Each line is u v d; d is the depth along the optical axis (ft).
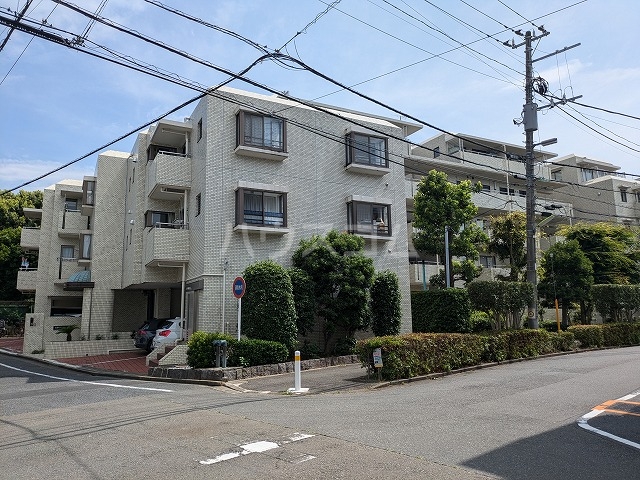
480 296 55.62
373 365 40.50
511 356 52.11
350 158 64.03
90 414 28.02
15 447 21.21
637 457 18.45
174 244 59.26
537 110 58.03
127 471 17.71
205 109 57.57
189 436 22.24
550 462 17.83
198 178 58.90
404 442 20.44
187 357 47.16
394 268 65.62
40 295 92.73
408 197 88.53
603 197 127.75
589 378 37.42
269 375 44.68
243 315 50.39
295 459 18.42
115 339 75.31
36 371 54.19
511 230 81.76
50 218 96.07
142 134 71.92
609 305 73.67
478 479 16.07
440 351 44.47
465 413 26.23
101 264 78.28
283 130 59.52
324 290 54.70
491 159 108.27
